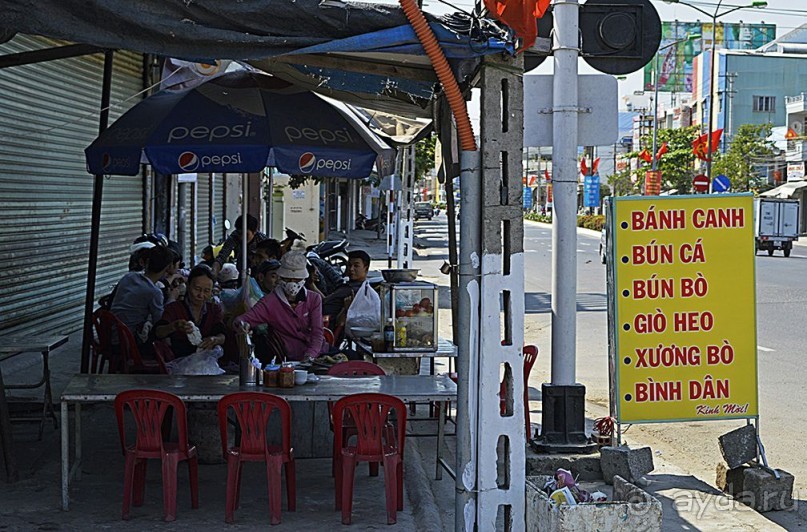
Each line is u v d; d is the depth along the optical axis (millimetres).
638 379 7359
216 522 6324
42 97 13203
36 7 4594
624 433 9477
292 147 7777
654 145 63594
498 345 5531
